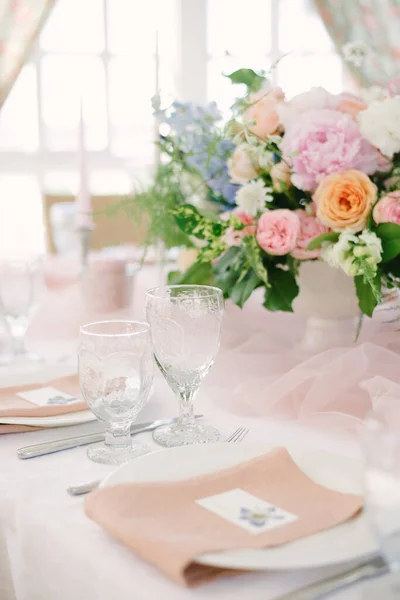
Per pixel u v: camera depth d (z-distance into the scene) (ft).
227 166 3.78
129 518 2.13
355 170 3.28
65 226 8.78
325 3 15.38
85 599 2.06
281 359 3.64
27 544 2.32
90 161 14.89
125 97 15.06
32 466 2.68
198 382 3.00
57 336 4.59
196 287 3.09
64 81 14.64
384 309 3.96
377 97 3.59
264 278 3.43
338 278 3.51
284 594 1.87
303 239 3.36
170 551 1.89
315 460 2.47
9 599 2.53
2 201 14.92
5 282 4.13
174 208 3.83
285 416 3.18
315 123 3.32
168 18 15.39
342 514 2.13
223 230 3.57
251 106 3.52
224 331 4.10
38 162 14.70
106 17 14.70
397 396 2.91
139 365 2.71
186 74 15.58
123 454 2.74
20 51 13.00
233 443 2.62
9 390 3.39
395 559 1.79
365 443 1.80
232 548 1.91
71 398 3.28
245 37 15.84
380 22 15.24
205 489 2.29
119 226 8.89
